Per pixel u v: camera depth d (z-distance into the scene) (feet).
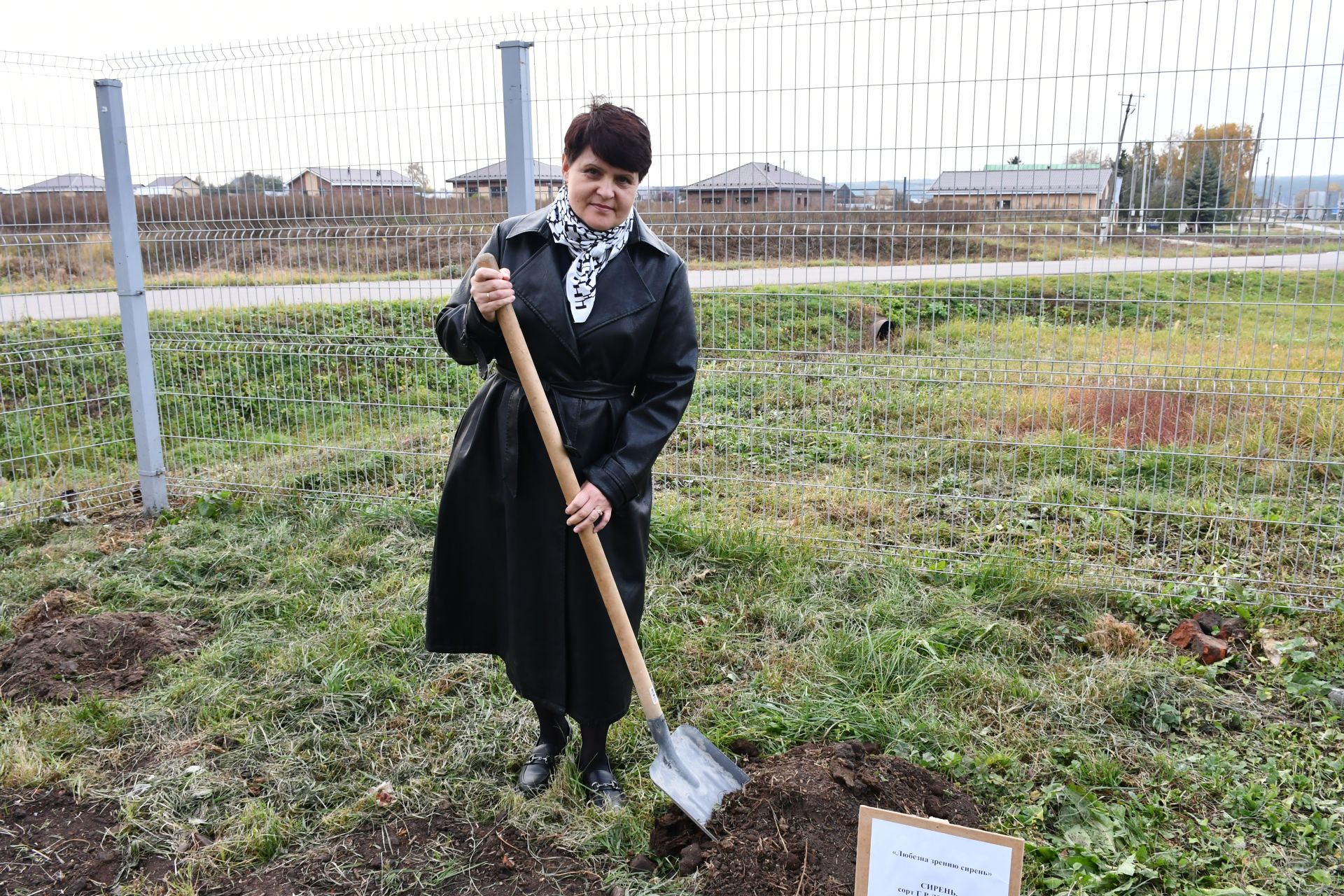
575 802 9.13
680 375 8.61
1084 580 13.53
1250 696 11.03
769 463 15.98
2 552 16.15
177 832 8.93
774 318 14.75
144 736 10.52
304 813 9.25
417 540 15.66
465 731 10.46
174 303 17.61
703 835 8.43
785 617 12.71
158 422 17.95
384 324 16.66
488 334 8.07
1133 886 8.06
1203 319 13.07
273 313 17.19
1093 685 11.03
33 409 18.30
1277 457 13.52
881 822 6.45
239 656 12.13
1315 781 9.41
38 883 8.34
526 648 8.79
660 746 8.46
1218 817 8.95
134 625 12.71
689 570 14.25
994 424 18.03
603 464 8.23
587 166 7.82
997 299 13.67
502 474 8.61
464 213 15.49
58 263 17.53
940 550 14.16
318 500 17.30
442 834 8.90
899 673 11.27
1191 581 13.46
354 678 11.47
